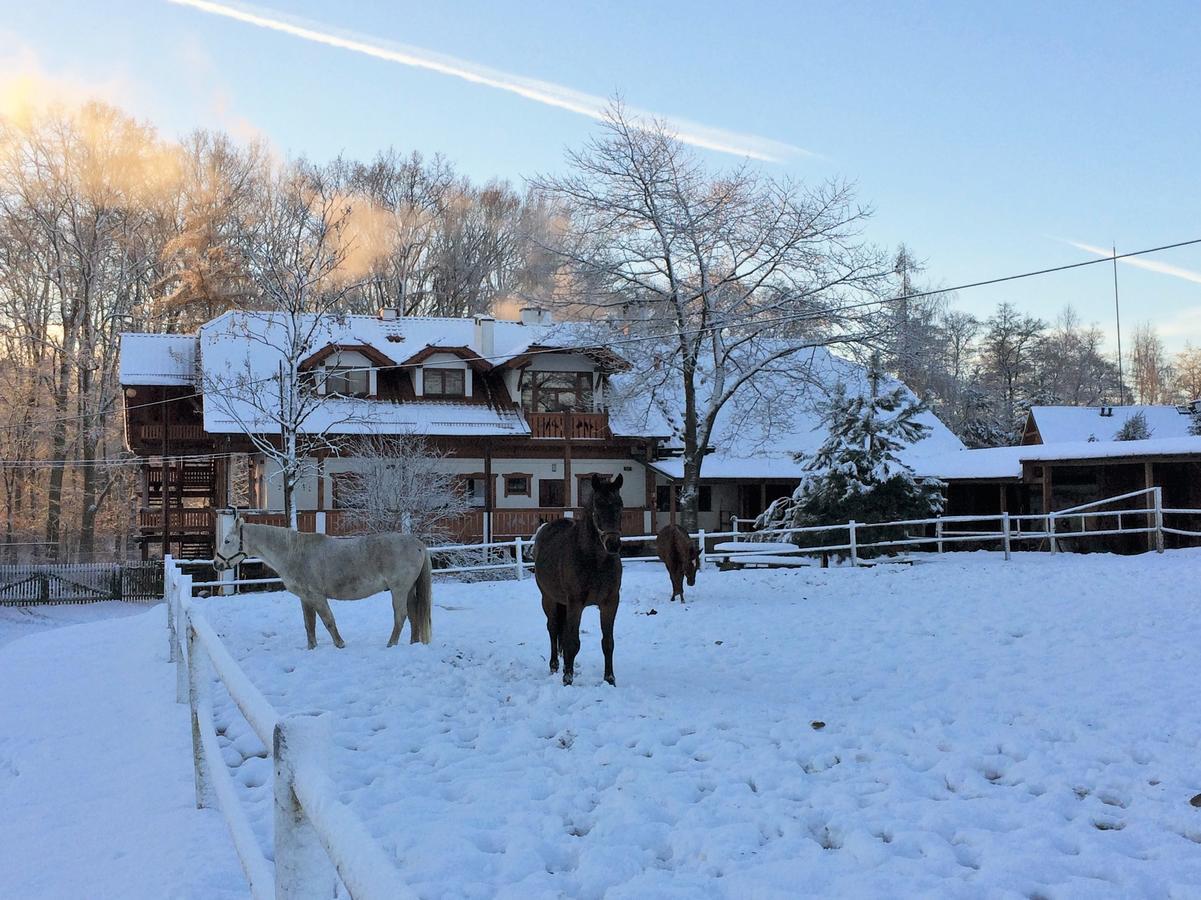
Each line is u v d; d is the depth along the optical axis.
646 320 30.70
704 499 39.03
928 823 5.07
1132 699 8.06
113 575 38.34
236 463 45.72
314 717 2.60
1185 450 23.47
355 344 34.47
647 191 30.36
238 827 3.43
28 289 49.06
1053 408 46.84
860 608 14.64
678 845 4.85
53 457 48.47
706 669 10.22
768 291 31.12
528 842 4.81
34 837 5.05
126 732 7.41
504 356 35.12
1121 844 4.78
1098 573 18.00
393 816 5.20
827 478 25.11
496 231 59.44
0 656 12.99
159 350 37.84
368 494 29.53
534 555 10.04
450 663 10.36
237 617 14.48
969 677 9.28
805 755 6.56
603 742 6.98
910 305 31.95
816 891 4.21
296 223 47.16
